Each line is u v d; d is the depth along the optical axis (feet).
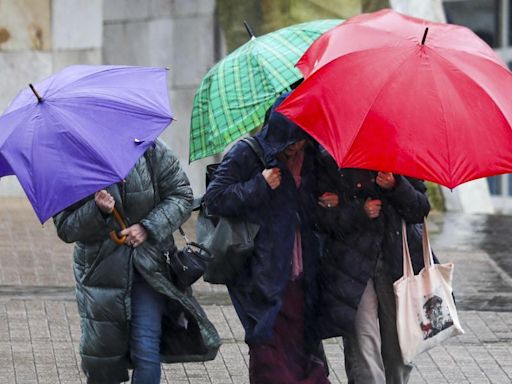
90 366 51.62
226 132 51.34
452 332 52.60
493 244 99.86
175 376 63.36
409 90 45.01
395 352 53.88
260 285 51.31
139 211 50.83
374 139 44.32
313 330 52.80
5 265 88.94
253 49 52.85
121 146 46.65
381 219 52.26
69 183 45.75
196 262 50.93
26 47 121.19
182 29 118.11
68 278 85.40
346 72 45.75
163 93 49.21
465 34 47.91
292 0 114.52
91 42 121.08
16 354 66.59
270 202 51.42
